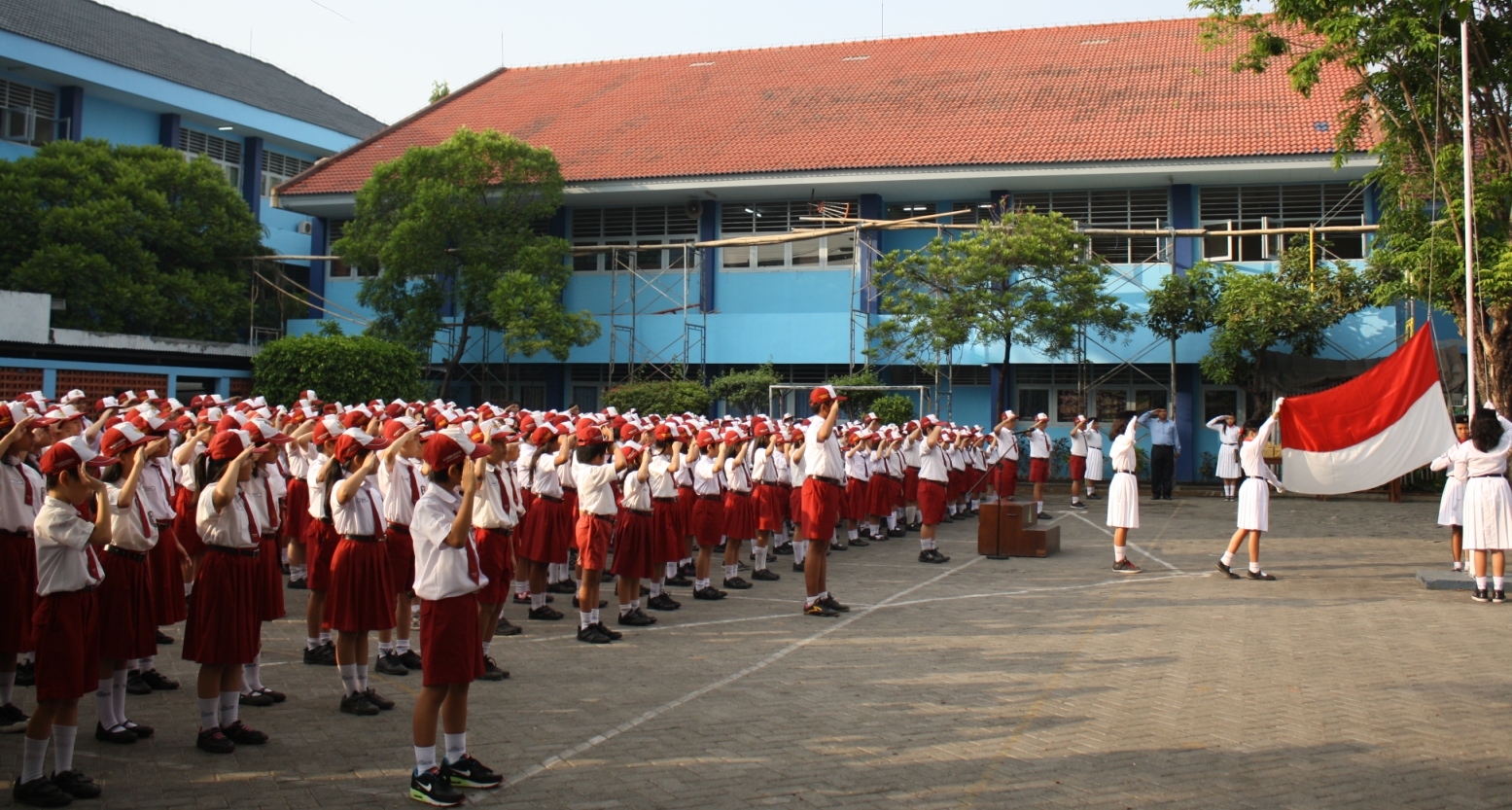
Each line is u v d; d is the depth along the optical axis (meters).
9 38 27.66
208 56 37.28
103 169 26.17
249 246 28.73
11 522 6.46
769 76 33.56
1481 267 14.84
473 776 5.64
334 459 7.75
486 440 8.14
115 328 24.81
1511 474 12.79
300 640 9.52
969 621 10.38
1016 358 26.72
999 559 14.84
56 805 5.32
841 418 24.19
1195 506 21.84
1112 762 6.11
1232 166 24.48
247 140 34.75
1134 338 26.31
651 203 29.47
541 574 10.57
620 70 36.53
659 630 10.05
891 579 13.16
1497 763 6.11
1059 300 23.03
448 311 29.86
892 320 24.11
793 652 9.05
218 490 6.27
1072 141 26.19
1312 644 9.23
